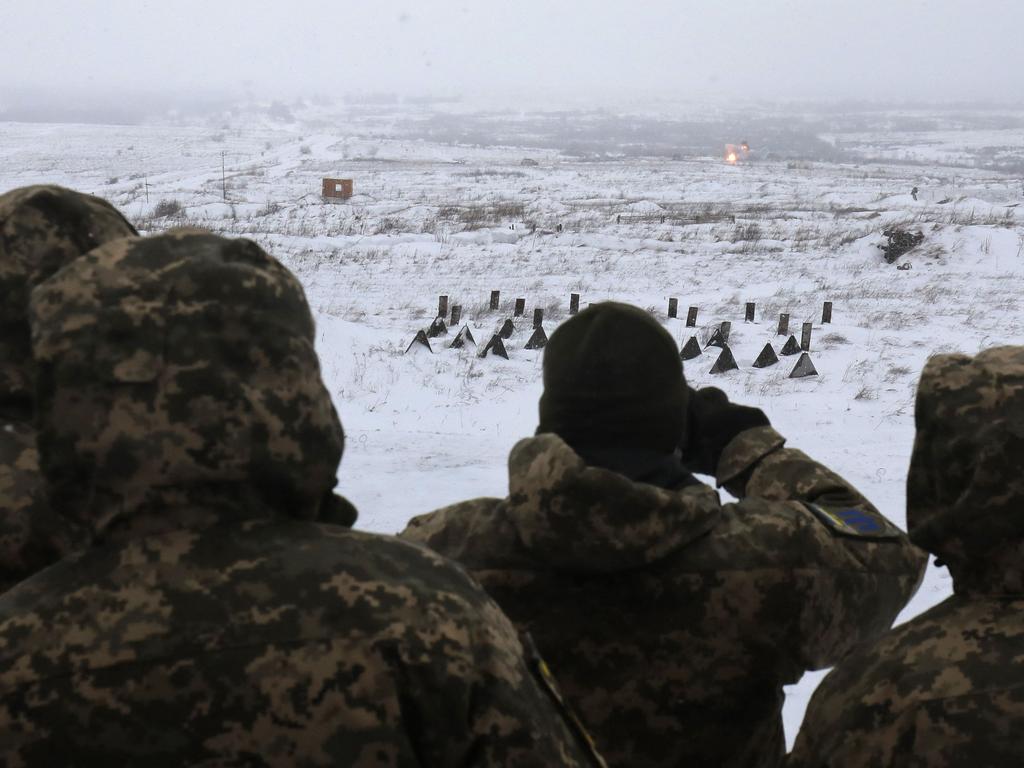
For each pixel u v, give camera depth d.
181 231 1.88
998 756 1.92
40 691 1.66
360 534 1.85
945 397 2.15
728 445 2.74
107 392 1.71
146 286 1.76
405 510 9.79
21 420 2.50
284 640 1.68
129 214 44.72
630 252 33.41
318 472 1.80
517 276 29.56
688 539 2.26
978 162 115.75
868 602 2.38
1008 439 2.03
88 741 1.64
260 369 1.76
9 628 1.71
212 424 1.71
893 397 15.85
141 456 1.70
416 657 1.69
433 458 11.61
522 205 51.94
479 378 16.77
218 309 1.75
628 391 2.35
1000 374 2.11
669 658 2.31
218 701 1.65
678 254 33.41
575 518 2.21
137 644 1.68
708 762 2.37
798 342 20.12
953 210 45.91
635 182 71.50
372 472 10.98
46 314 1.76
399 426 13.73
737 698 2.35
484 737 1.71
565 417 2.40
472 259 31.95
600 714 2.35
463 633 1.74
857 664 2.19
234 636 1.68
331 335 18.12
